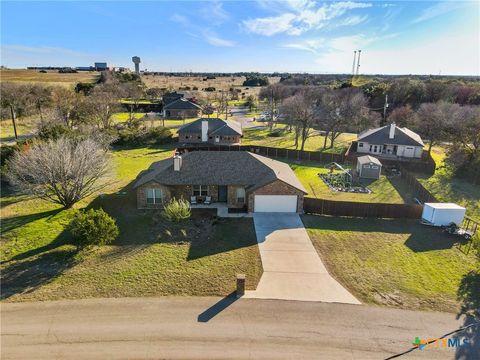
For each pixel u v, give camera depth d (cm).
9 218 2616
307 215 2778
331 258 2109
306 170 4284
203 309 1595
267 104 10119
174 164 2883
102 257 2061
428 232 2502
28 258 2036
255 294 1722
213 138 5666
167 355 1324
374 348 1384
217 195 2950
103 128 5784
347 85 10600
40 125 4581
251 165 2959
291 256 2122
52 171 2641
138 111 9650
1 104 6369
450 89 7994
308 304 1652
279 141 6009
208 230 2459
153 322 1500
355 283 1845
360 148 5253
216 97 11788
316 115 6334
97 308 1587
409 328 1500
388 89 8569
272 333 1452
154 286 1769
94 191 3030
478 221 2770
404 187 3716
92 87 9869
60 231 2398
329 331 1471
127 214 2730
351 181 3809
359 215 2762
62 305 1603
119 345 1368
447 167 4381
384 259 2109
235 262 2031
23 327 1455
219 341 1400
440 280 1891
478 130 4584
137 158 4628
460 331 1488
